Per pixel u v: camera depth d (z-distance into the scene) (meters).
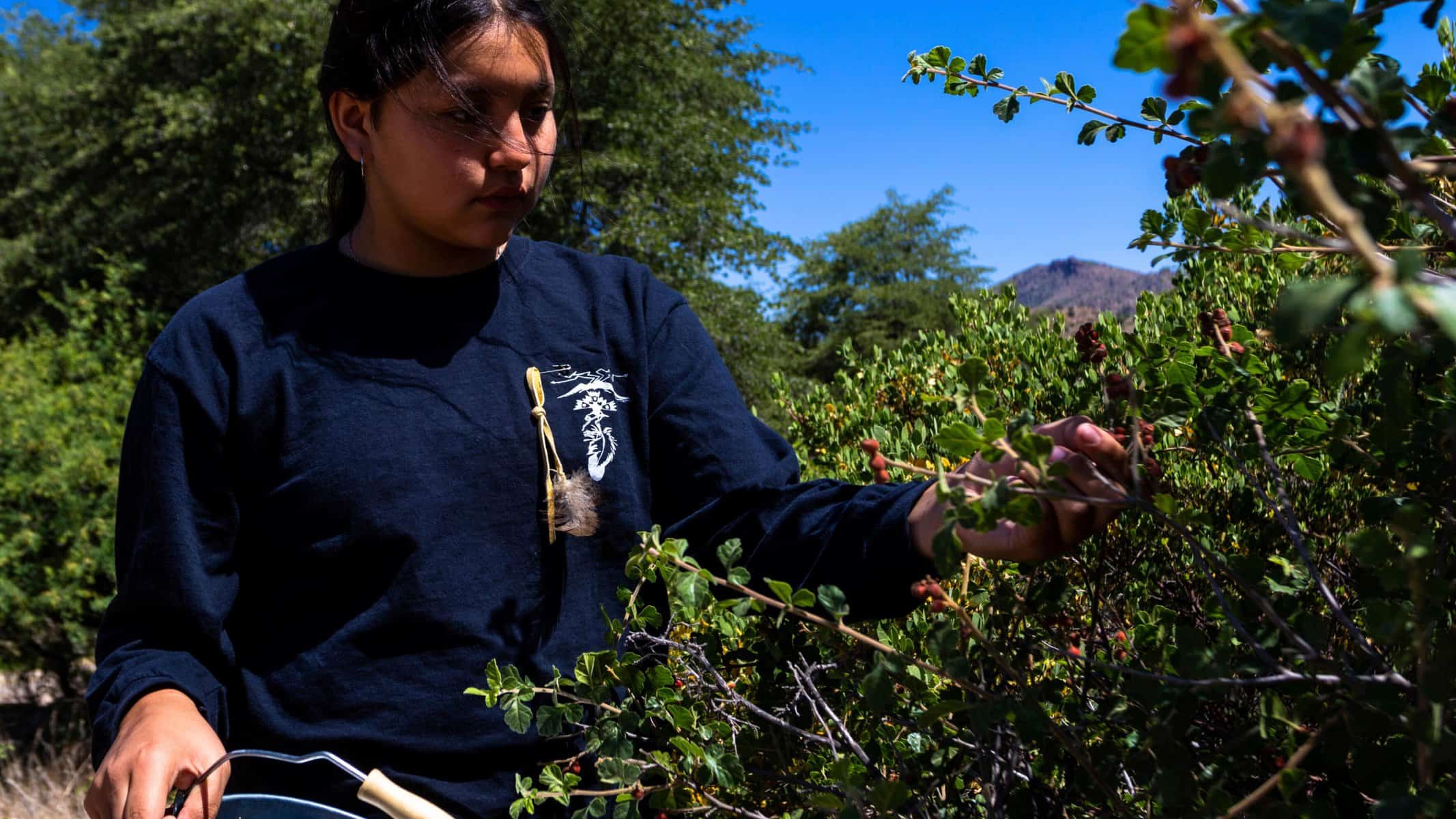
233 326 1.14
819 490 1.08
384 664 1.08
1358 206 0.44
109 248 13.80
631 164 12.00
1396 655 0.79
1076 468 0.77
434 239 1.16
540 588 1.13
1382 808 0.54
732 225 13.87
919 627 1.11
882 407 2.27
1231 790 0.77
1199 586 1.16
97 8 15.37
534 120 1.15
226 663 1.09
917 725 0.90
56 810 5.33
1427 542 0.58
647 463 1.20
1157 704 0.69
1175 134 0.93
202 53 13.10
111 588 7.68
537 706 1.10
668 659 1.09
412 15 1.07
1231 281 1.72
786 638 1.05
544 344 1.19
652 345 1.24
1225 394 0.88
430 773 1.07
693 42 13.80
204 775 0.94
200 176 13.38
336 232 1.28
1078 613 1.14
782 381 2.53
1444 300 0.35
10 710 7.83
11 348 9.36
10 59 17.39
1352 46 0.41
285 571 1.12
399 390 1.13
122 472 1.16
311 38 12.31
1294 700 0.76
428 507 1.10
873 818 0.77
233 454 1.12
